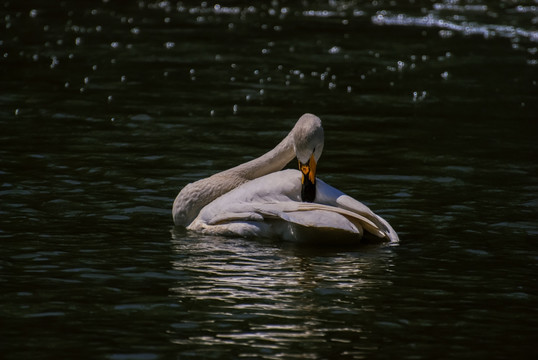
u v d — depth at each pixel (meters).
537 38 32.56
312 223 11.02
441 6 40.19
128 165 16.17
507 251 11.62
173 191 14.61
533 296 9.86
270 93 23.42
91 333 8.63
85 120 19.84
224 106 21.75
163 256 11.13
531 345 8.49
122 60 27.20
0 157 16.41
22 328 8.73
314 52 29.38
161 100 22.17
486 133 19.69
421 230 12.62
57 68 25.77
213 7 39.31
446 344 8.48
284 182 12.03
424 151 17.97
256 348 8.30
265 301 9.54
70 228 12.36
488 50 30.19
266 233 11.94
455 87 24.70
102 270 10.53
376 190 15.00
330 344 8.42
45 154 16.75
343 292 9.87
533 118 21.23
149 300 9.54
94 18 35.16
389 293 9.88
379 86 24.66
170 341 8.46
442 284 10.22
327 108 21.92
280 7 39.69
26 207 13.32
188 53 28.59
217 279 10.24
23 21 33.91
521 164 16.95
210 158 16.88
